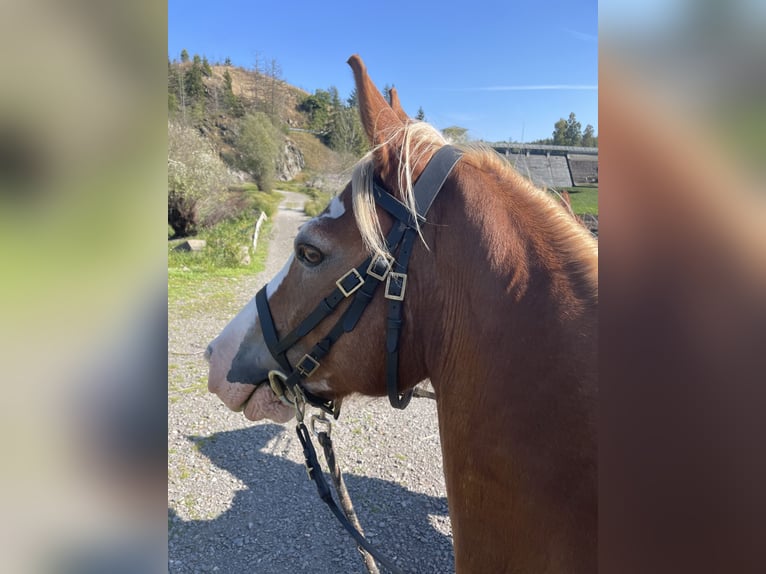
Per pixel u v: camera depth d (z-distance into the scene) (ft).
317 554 8.88
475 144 4.52
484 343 3.79
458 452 4.06
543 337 3.55
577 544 3.31
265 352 4.99
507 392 3.65
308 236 4.34
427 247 4.04
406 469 11.53
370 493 10.62
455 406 4.04
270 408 5.31
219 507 10.10
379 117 4.33
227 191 68.28
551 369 3.48
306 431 5.02
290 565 8.61
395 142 4.24
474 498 3.96
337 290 4.25
